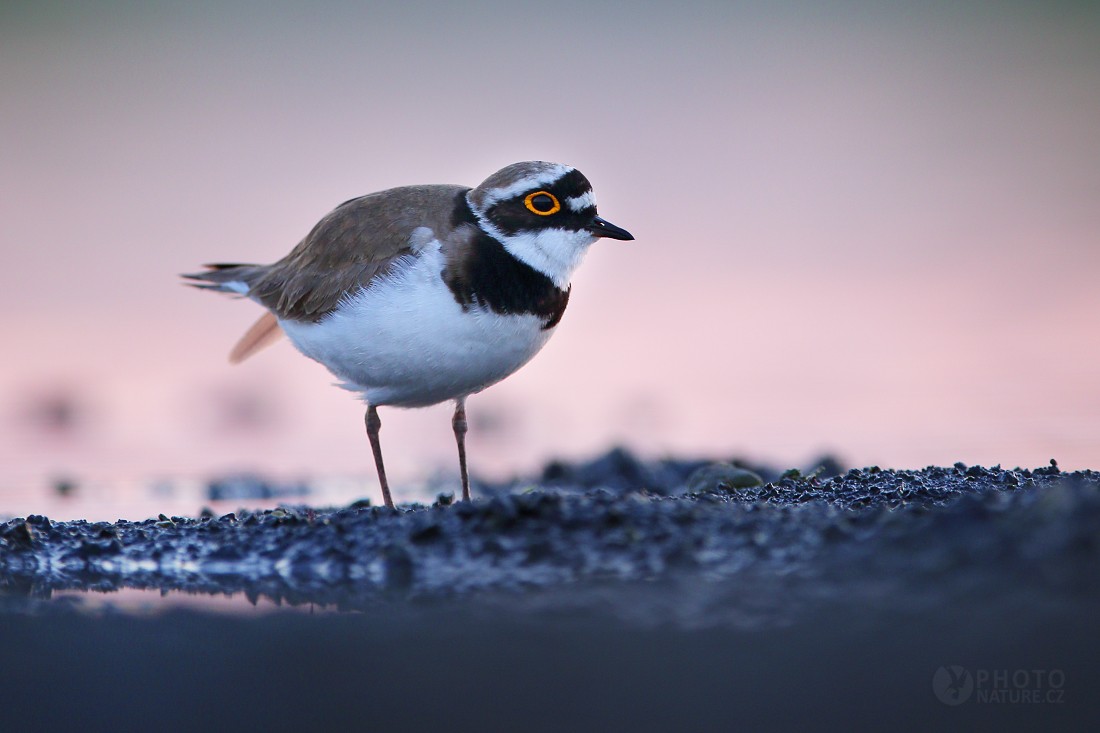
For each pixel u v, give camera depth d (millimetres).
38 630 9297
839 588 9078
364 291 12828
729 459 18016
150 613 9656
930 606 8695
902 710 7445
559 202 12992
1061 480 12625
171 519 13055
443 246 12719
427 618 9211
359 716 7703
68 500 16328
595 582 9578
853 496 12133
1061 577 8711
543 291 13039
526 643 8664
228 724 7633
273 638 8984
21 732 7547
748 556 9727
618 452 17844
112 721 7633
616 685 7871
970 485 12523
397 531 10789
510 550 10156
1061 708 7449
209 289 15672
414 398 13539
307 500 16406
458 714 7703
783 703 7617
